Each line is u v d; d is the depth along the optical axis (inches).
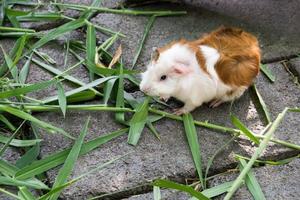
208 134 49.8
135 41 56.5
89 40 54.4
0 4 58.4
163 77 49.0
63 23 58.3
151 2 60.2
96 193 46.3
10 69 52.2
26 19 57.4
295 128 50.2
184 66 48.5
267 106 51.7
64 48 55.8
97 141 48.5
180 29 57.6
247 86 50.8
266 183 46.9
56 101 51.3
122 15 58.6
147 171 47.5
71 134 49.7
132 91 52.9
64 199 45.9
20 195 44.9
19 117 49.7
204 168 47.9
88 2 60.0
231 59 49.3
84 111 51.1
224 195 46.3
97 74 53.0
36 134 49.2
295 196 46.2
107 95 50.8
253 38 51.5
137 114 49.9
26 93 51.4
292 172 47.6
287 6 59.1
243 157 48.1
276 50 55.7
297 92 52.7
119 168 47.6
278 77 53.7
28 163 47.4
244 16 58.7
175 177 47.4
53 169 47.4
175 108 51.6
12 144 48.2
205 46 49.9
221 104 51.8
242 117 51.1
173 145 49.1
